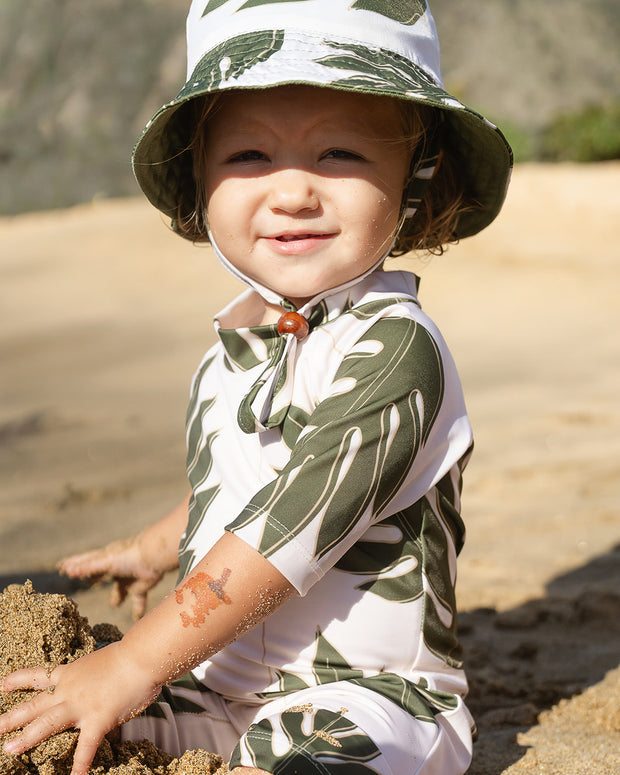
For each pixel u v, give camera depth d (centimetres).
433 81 167
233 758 141
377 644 155
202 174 174
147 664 142
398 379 155
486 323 909
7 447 481
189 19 176
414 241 194
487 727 201
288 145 158
